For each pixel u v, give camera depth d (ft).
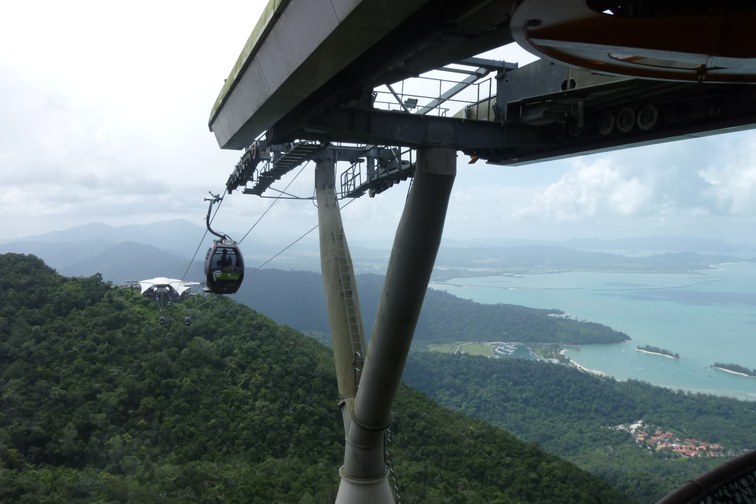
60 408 151.94
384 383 57.06
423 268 50.19
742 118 43.32
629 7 23.91
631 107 50.03
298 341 206.59
